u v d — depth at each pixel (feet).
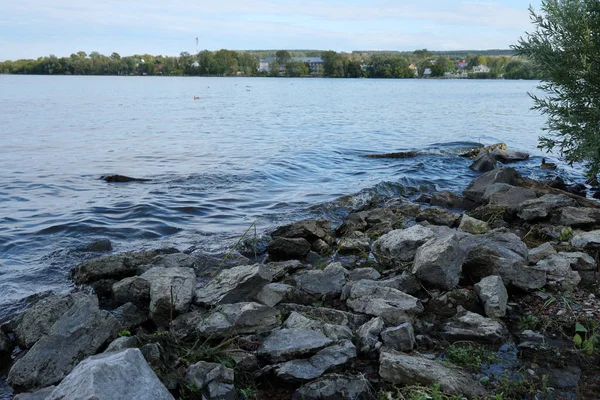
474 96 284.00
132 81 590.14
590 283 26.25
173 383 16.96
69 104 201.57
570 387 17.95
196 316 22.07
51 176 57.41
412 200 50.24
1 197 47.44
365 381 17.54
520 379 18.40
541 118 144.46
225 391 16.85
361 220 39.75
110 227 38.91
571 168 65.72
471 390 17.26
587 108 41.37
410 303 23.17
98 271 28.32
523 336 21.24
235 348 19.66
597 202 44.39
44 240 35.83
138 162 67.41
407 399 16.75
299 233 35.42
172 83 537.24
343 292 25.30
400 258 30.04
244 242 35.60
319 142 89.71
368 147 84.02
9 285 28.14
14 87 375.45
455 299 24.32
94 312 20.47
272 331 20.58
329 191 52.03
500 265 25.91
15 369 18.42
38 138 94.12
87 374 13.79
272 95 295.07
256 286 23.85
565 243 32.65
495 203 42.63
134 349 15.42
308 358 18.78
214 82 592.19
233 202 46.96
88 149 80.02
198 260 30.83
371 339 19.98
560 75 40.78
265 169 62.28
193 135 100.42
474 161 66.18
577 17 39.88
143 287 25.08
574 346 20.56
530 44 42.55
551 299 23.79
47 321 21.52
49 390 16.90
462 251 26.55
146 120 134.92
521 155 72.90
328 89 393.29
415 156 73.97
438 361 19.11
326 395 17.07
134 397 13.89
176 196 48.44
